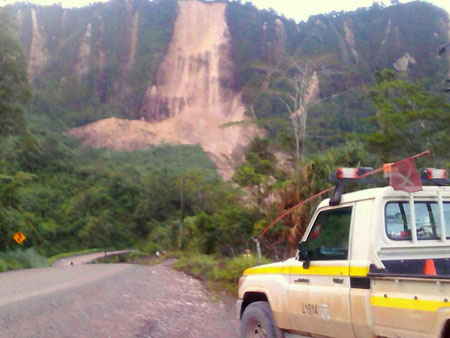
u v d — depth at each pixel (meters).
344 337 5.29
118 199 73.69
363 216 5.40
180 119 106.81
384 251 5.24
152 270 23.38
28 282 17.09
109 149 98.19
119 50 122.69
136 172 79.81
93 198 71.19
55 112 105.38
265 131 52.34
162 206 68.38
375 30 88.81
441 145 25.78
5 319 9.37
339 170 5.75
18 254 35.41
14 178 39.22
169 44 121.06
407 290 4.54
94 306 11.29
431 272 5.37
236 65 111.88
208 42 117.44
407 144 26.47
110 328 9.17
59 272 23.25
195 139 100.38
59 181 75.19
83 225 67.94
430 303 4.27
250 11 122.12
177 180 65.31
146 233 68.44
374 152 26.80
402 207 5.44
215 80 111.19
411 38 80.81
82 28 126.12
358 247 5.32
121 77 118.38
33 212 64.94
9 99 38.12
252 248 29.06
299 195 18.67
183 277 19.20
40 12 133.12
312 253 5.88
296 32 113.25
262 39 114.94
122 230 69.12
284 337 6.39
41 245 54.53
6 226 36.25
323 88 50.28
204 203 58.00
